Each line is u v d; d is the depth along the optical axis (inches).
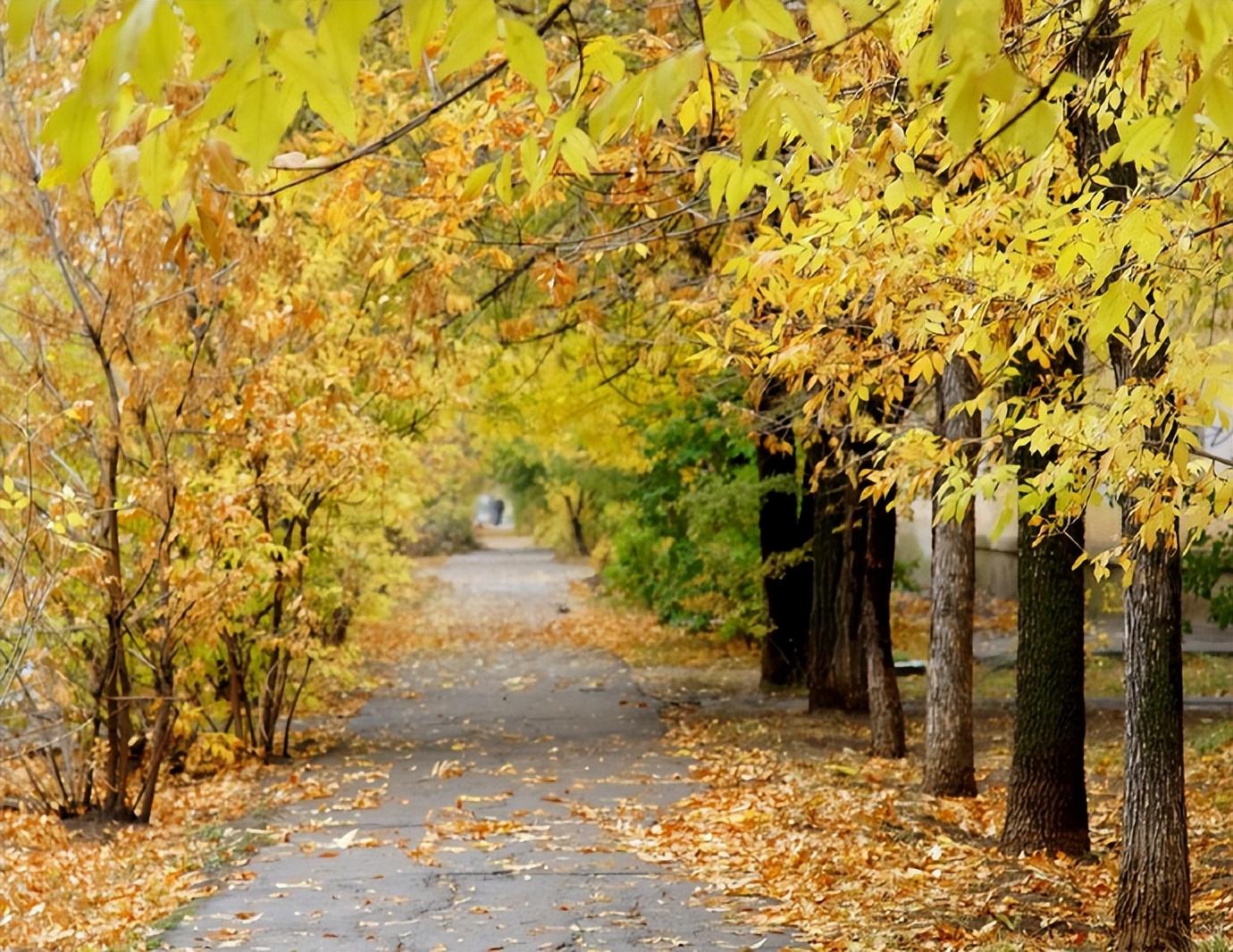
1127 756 340.5
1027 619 452.1
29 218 523.8
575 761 717.9
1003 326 275.3
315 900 422.0
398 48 476.1
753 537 1039.0
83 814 593.9
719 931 373.7
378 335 695.1
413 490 1012.5
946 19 122.5
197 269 540.1
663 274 535.8
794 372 347.6
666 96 134.5
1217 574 621.0
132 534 639.8
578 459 1526.8
